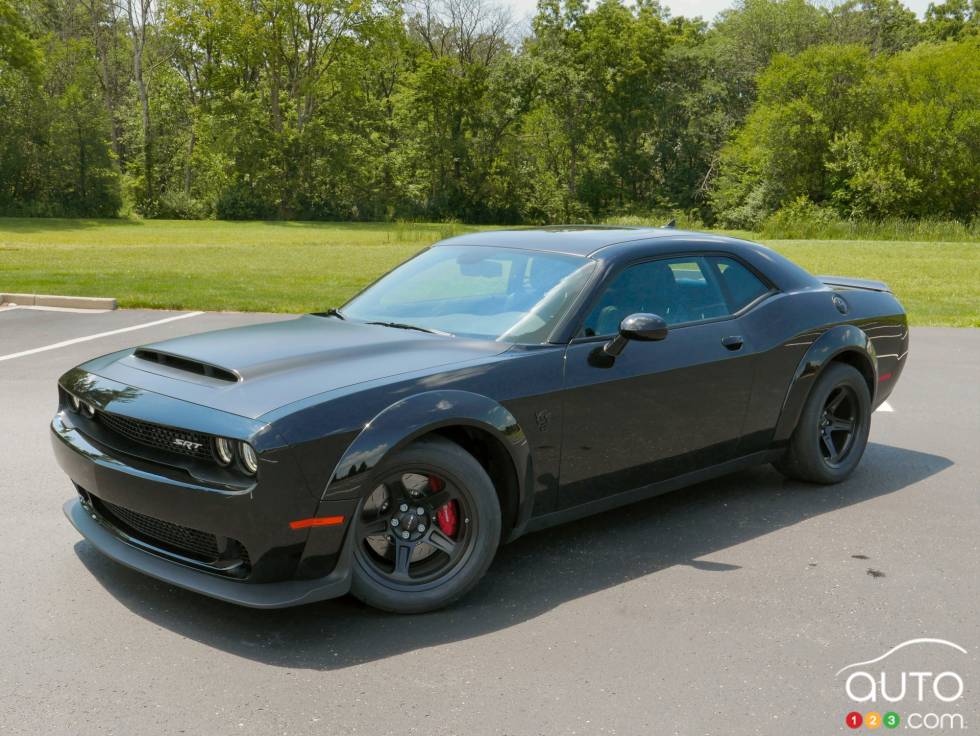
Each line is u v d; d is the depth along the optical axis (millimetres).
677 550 4312
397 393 3414
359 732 2746
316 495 3201
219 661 3180
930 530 4625
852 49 56688
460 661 3201
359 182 67938
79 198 58188
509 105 70750
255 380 3463
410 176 72000
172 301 13398
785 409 4926
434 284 4480
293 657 3217
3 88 55750
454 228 59156
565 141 73625
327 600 3707
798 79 57406
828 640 3400
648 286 4363
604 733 2754
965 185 53062
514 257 4465
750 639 3400
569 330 3973
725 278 4758
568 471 3965
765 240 39625
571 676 3104
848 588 3887
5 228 47812
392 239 45562
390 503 3496
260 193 65438
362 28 61625
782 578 3986
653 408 4211
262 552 3193
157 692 2967
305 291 15367
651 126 71125
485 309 4168
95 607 3596
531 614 3594
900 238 42344
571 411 3885
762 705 2932
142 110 65250
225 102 63594
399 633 3414
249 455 3148
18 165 56281
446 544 3607
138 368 3809
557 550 4293
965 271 21547
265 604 3186
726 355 4516
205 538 3377
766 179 59844
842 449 5402
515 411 3693
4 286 15109
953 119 53250
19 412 6852
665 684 3057
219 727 2764
